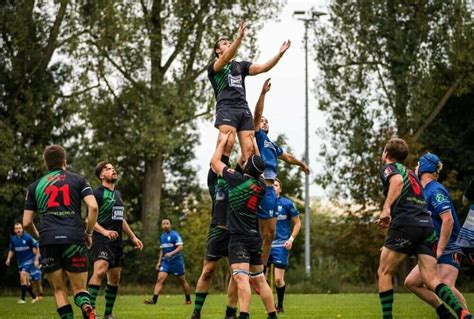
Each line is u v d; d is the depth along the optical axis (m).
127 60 53.50
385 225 12.83
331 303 30.78
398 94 57.47
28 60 53.56
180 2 53.38
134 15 52.72
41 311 24.16
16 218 54.75
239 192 13.14
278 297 23.78
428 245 12.96
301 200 77.94
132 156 64.25
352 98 58.84
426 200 14.11
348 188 59.34
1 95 53.66
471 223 14.37
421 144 58.47
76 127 55.88
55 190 12.66
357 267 64.44
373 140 58.41
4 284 56.56
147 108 52.88
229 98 15.03
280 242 23.78
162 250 31.02
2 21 52.28
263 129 17.25
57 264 12.63
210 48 54.09
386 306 13.02
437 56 56.56
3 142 50.75
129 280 58.75
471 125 61.75
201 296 15.37
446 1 55.75
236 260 13.16
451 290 12.91
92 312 12.49
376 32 57.62
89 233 13.22
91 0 51.94
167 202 69.38
